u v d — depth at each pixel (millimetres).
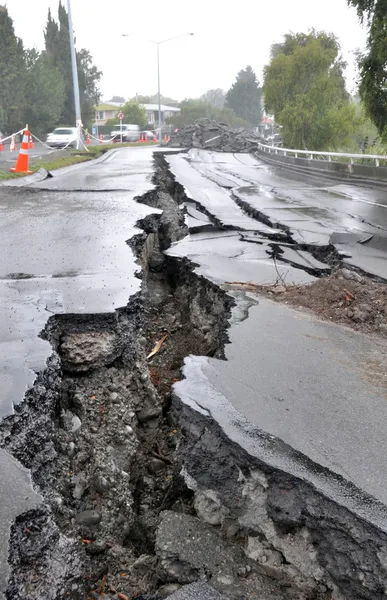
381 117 17625
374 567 2713
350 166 20562
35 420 3703
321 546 2922
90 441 4246
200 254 8398
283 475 3162
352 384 4332
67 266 6930
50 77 43531
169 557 3172
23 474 3061
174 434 4695
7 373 4043
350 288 6434
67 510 3480
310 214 11852
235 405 3883
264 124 93250
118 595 3221
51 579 2684
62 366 4781
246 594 2912
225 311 6254
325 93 31469
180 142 43406
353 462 3273
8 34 38969
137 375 5223
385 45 15727
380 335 5473
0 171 16641
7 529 2670
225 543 3234
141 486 4305
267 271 7469
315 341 5203
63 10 50125
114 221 9789
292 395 4086
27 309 5305
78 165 22797
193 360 4652
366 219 11281
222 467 3451
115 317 5219
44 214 10602
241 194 15203
